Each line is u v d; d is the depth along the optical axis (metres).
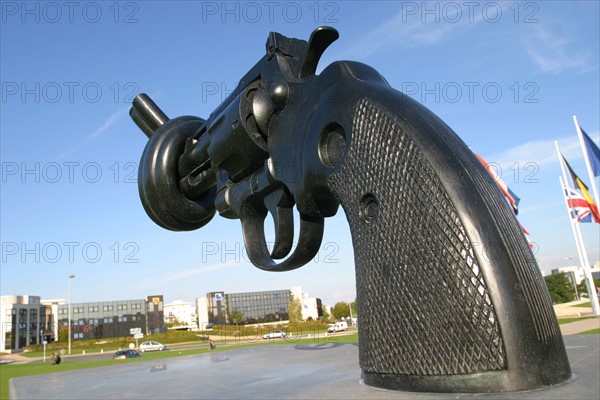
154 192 3.36
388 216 1.45
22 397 2.86
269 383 2.34
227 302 76.62
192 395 2.21
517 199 10.16
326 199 2.01
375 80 1.78
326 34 2.08
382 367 1.40
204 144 2.98
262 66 2.32
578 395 1.15
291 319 65.25
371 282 1.47
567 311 26.34
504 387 1.19
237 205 2.75
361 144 1.59
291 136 2.09
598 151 15.07
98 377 4.02
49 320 72.62
